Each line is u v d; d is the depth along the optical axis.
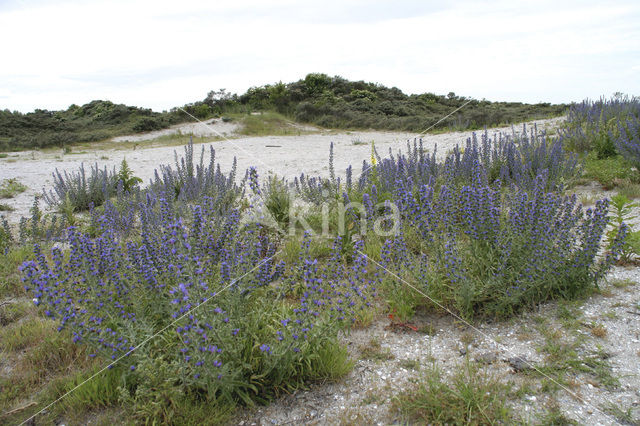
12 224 7.48
